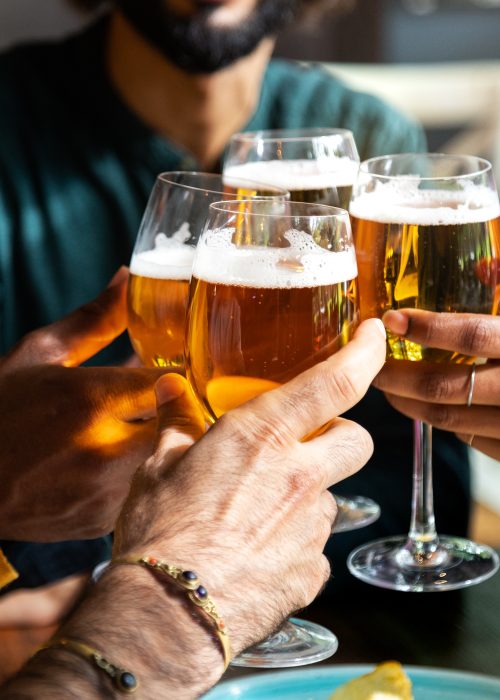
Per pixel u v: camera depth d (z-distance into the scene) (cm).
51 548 119
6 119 186
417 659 90
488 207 94
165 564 67
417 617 99
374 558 114
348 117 197
